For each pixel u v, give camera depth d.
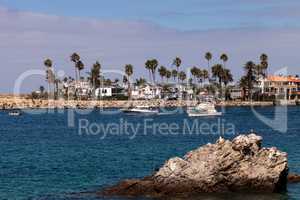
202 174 47.09
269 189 47.94
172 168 47.34
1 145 95.56
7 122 179.12
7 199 45.66
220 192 47.09
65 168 63.38
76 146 92.44
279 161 48.78
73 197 46.19
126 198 45.59
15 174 58.84
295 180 52.97
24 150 85.94
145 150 84.62
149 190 46.97
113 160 71.12
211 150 48.38
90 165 66.06
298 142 97.94
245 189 47.84
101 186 51.28
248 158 48.75
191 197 45.72
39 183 53.09
